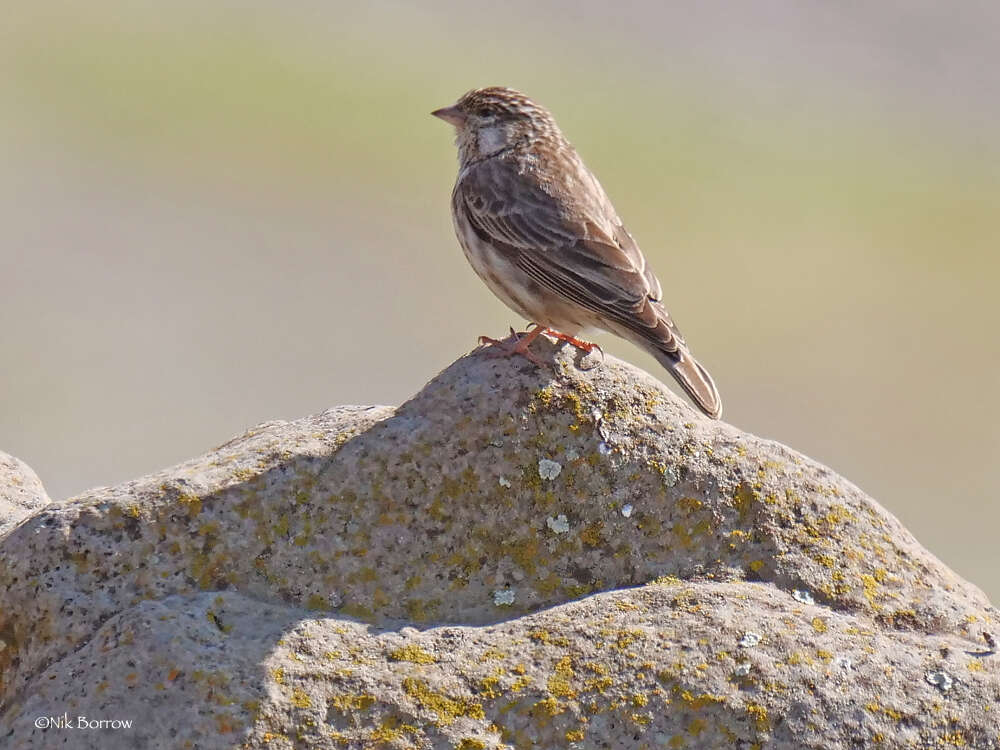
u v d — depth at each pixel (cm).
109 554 619
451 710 580
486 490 657
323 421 693
